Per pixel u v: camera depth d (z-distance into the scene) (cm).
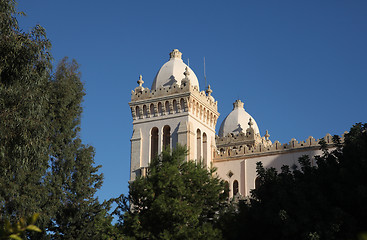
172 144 6556
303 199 3625
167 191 4091
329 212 3538
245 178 6656
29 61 3766
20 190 4584
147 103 6875
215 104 7338
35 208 4559
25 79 3762
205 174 4359
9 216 4281
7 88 3700
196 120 6800
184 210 3838
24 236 4656
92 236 5156
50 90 5150
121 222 4181
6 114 3600
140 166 6650
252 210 4078
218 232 3844
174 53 7406
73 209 5431
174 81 7019
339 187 3597
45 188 4994
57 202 5256
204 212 4319
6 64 3659
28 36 3838
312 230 3512
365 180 3562
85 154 5756
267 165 6575
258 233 3925
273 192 4053
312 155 6309
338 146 4231
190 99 6631
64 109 5578
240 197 5891
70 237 5291
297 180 4056
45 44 3884
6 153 3725
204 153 6912
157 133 6831
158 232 3966
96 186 5766
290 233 3584
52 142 5481
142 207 4347
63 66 5850
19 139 3691
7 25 3656
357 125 4075
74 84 5791
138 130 6850
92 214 5456
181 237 3750
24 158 3806
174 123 6650
